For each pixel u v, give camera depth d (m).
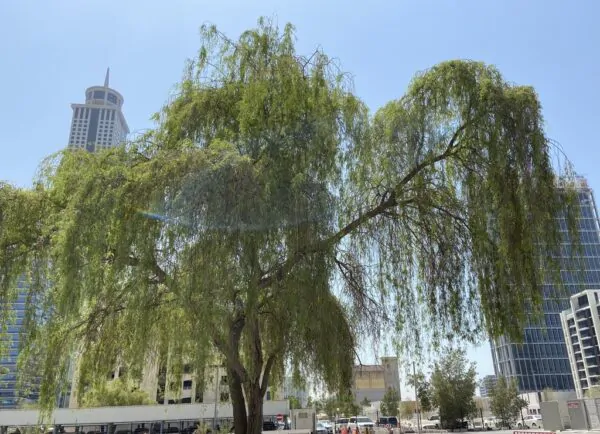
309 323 11.61
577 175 13.45
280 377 16.45
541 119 13.23
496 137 12.87
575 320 132.00
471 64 13.91
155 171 11.30
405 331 13.84
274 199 11.23
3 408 52.91
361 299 14.19
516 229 12.70
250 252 10.78
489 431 59.09
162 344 14.86
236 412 13.45
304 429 43.03
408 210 14.22
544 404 46.91
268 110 13.02
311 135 12.59
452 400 62.00
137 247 10.85
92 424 58.41
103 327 14.25
